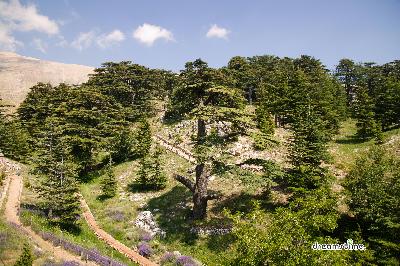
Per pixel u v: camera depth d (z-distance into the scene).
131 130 59.12
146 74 79.38
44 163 35.81
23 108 71.38
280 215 13.66
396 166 27.83
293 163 33.38
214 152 30.94
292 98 57.50
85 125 55.81
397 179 26.00
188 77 36.47
